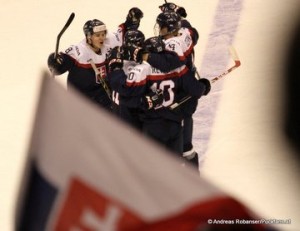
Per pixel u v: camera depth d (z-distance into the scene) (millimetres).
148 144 4621
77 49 13383
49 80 4586
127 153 4656
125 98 11922
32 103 16484
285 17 18359
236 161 13883
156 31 13930
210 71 16953
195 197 4578
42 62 18281
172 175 4602
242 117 15055
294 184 13000
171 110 12164
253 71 16609
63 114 4625
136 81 11695
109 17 19859
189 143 13016
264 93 15688
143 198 4688
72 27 19641
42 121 4637
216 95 15945
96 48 13430
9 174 14016
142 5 20078
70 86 13641
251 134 14477
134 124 12352
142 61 11820
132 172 4672
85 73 13445
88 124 4637
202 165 13883
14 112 16156
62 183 4770
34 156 4734
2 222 12680
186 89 12203
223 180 13430
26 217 4898
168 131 12250
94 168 4719
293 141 13383
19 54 18688
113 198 4746
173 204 4625
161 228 4672
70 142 4684
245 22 18734
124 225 4762
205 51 17797
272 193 12938
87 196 4777
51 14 20344
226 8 19547
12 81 17500
